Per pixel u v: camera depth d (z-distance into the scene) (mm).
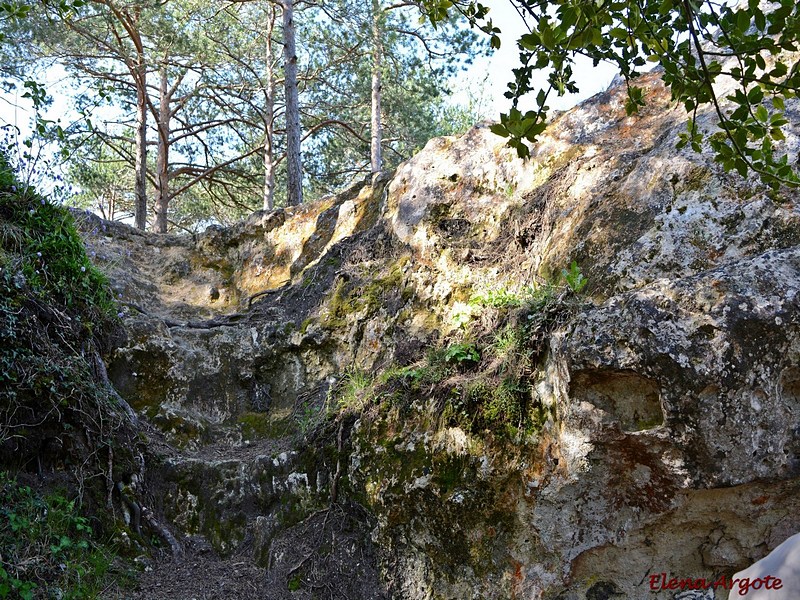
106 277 5949
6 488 4078
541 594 3717
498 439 3936
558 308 4082
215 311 7242
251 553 4730
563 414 3641
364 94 14094
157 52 11359
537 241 4965
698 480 3287
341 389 5312
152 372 5746
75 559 4062
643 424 3438
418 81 12727
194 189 16422
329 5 11438
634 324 3342
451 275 5336
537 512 3752
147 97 12695
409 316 5426
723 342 3193
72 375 4652
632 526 3619
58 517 4145
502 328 4402
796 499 3357
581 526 3695
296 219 7621
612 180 4695
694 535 3590
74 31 11133
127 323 5820
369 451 4512
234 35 12875
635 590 3693
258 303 6922
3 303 4438
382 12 11438
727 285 3312
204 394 5895
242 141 15578
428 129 14266
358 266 6250
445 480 4070
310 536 4594
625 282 4027
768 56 4512
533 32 2344
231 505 4926
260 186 15008
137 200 12680
